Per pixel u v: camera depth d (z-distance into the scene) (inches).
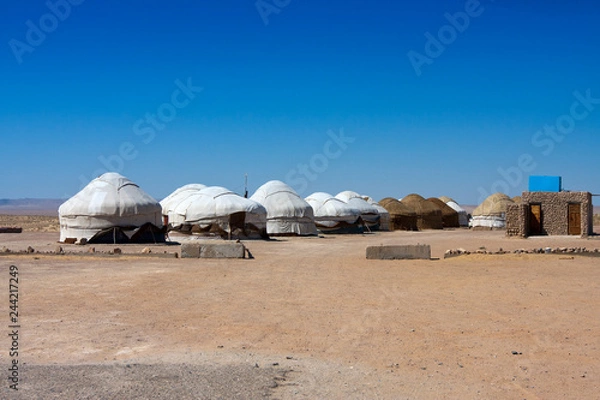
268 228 1470.2
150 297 460.4
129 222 1071.0
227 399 215.6
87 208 1055.0
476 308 421.7
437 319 382.3
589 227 1317.7
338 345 314.7
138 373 246.2
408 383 250.5
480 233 1740.9
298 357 289.0
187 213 1254.3
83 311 400.5
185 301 444.5
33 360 275.7
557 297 469.4
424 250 776.9
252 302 442.3
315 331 346.9
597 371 272.5
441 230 2123.5
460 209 2593.5
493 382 254.5
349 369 269.1
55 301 438.3
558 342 324.8
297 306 426.9
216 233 1229.1
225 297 464.1
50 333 334.0
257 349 304.0
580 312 407.5
